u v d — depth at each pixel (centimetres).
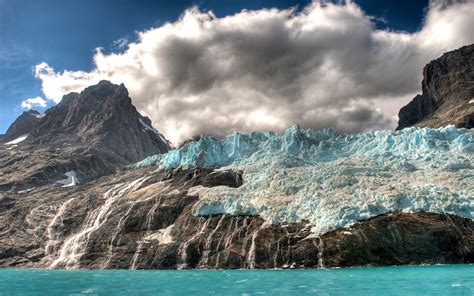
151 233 14925
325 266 11581
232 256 12550
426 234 11919
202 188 16412
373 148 17550
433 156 15800
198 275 10188
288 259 12019
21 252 16562
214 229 13875
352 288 7100
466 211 12606
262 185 15650
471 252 11681
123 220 15688
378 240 11925
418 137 16712
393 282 7725
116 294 7138
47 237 17225
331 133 19538
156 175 19325
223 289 7412
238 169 17312
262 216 13862
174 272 11394
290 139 18662
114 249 14712
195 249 13338
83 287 8169
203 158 18838
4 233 18062
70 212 18038
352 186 14275
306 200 13938
